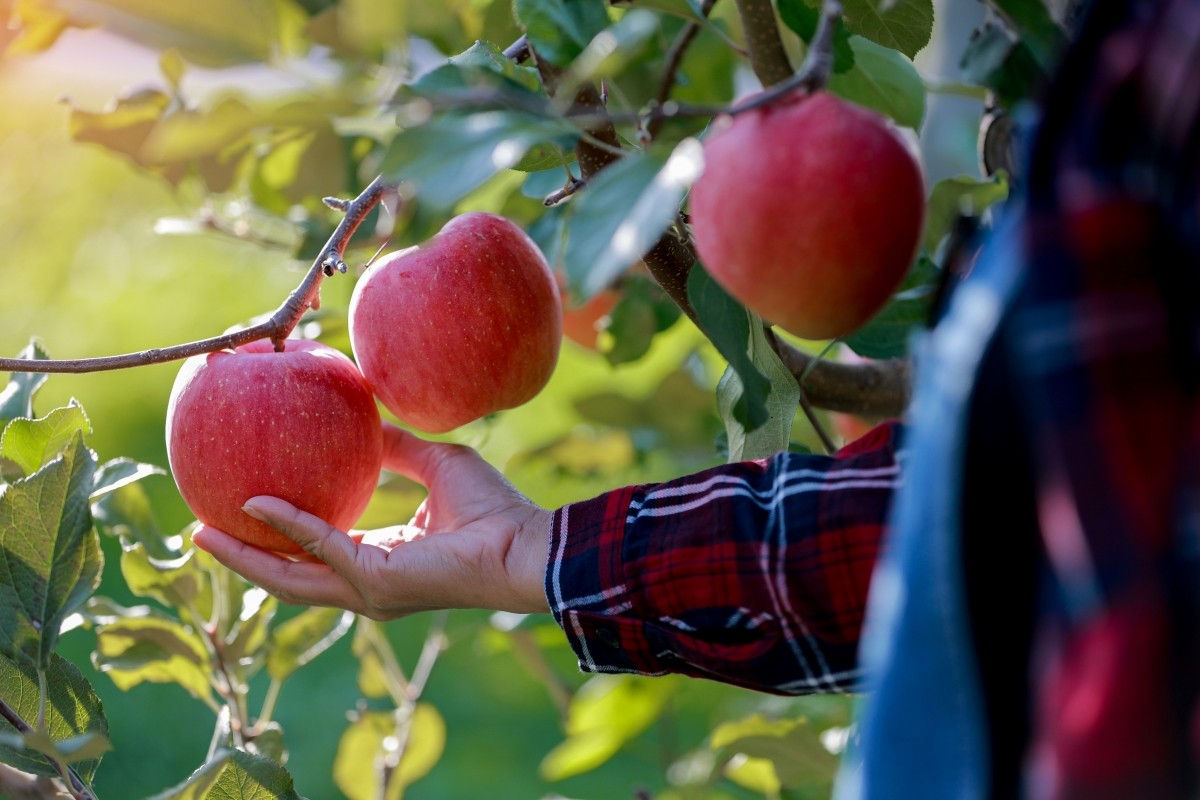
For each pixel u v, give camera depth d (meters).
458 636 1.67
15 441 1.07
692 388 1.89
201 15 0.69
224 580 1.30
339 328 1.51
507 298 1.06
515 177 1.75
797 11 1.02
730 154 0.76
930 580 0.62
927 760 0.62
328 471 1.02
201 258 5.28
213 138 0.71
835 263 0.75
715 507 0.97
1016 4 0.95
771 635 0.94
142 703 3.10
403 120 0.81
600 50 0.71
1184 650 0.53
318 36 0.75
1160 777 0.53
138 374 4.54
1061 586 0.58
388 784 1.56
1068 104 0.61
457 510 1.11
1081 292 0.57
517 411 3.25
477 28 1.30
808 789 1.62
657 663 1.01
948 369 0.62
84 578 1.00
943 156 1.86
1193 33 0.56
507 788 2.92
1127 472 0.55
